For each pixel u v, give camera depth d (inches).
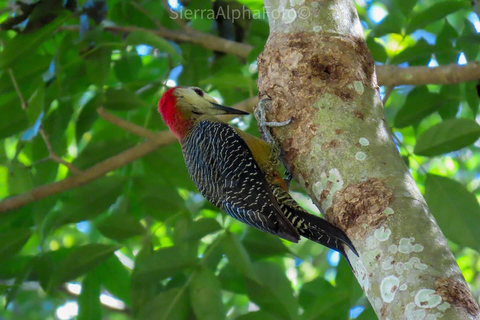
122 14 503.8
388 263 219.3
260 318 351.9
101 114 435.2
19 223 473.7
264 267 379.2
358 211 241.4
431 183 370.3
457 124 374.6
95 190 426.9
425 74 408.2
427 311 199.9
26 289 651.5
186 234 375.9
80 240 710.5
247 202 307.7
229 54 491.8
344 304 354.6
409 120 448.8
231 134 335.0
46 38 414.3
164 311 348.2
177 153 447.8
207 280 353.4
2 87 434.6
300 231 296.7
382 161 251.4
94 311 402.9
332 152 262.2
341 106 273.7
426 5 645.9
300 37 295.4
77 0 438.3
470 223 358.0
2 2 560.1
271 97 298.5
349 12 300.0
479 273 671.1
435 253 214.5
